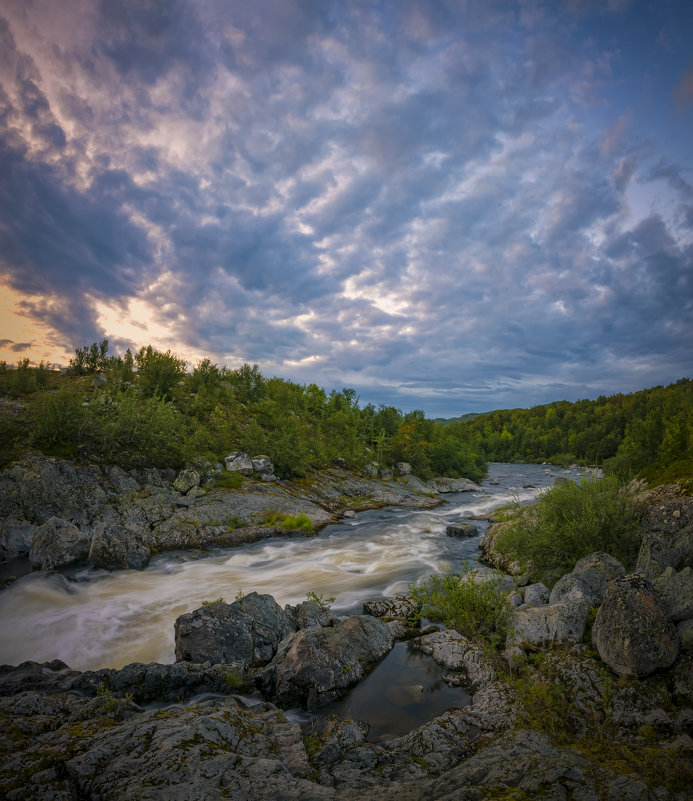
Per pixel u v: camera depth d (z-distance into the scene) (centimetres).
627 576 876
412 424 6131
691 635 777
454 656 980
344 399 6650
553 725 662
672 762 524
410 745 664
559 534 1398
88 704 721
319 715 800
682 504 1258
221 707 723
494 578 1250
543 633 977
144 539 2091
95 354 4750
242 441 3684
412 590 1399
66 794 466
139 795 456
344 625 1049
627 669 763
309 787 496
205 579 1684
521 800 443
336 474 4172
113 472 2419
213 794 467
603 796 450
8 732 602
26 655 1069
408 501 3922
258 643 1016
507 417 18138
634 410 11844
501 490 5409
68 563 1705
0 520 1884
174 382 4144
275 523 2500
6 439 2352
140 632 1198
